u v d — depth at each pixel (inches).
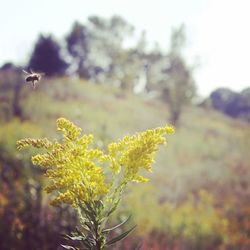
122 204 384.8
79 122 866.8
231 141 1103.6
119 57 2281.0
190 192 661.9
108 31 2596.0
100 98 1334.9
